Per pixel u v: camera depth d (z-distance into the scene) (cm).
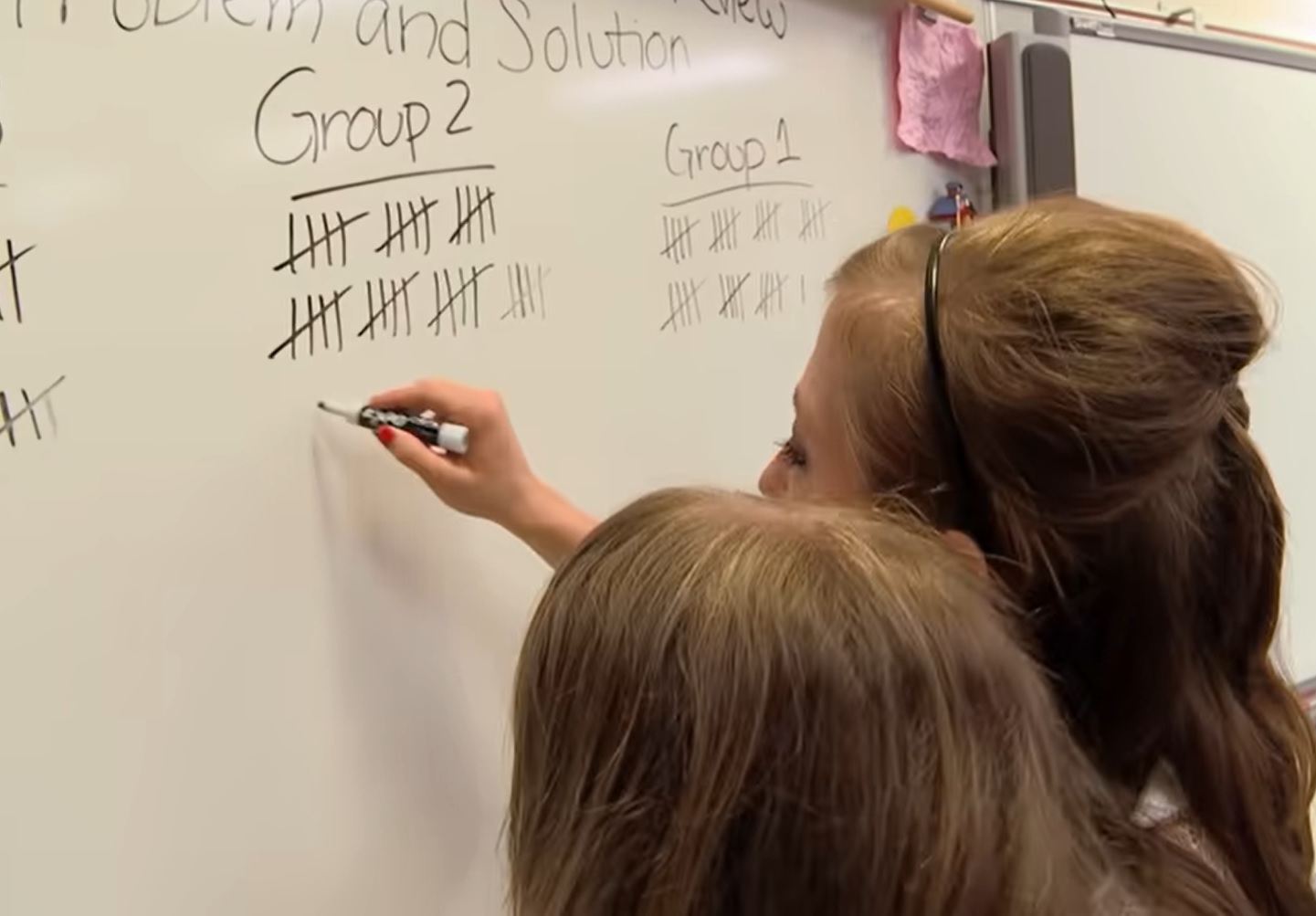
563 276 70
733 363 78
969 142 91
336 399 61
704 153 76
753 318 79
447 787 66
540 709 40
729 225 78
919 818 34
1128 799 47
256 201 58
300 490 61
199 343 57
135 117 55
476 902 68
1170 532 46
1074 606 46
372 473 63
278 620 60
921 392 47
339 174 61
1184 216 110
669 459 75
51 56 53
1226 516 49
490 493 64
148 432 56
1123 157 104
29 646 53
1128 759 48
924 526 43
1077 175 101
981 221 50
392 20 62
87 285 54
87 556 55
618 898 36
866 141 86
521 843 41
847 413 51
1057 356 43
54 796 54
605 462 72
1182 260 45
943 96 89
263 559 59
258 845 60
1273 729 53
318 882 62
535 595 70
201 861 58
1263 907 50
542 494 65
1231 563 50
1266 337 47
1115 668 48
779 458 58
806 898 34
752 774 35
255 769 60
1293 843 53
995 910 34
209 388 58
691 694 36
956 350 45
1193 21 112
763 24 79
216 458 58
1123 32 104
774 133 80
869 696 35
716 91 77
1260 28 121
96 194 54
